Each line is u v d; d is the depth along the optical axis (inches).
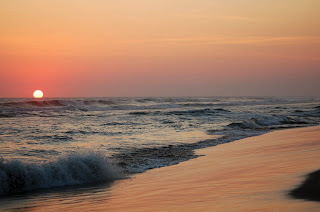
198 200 259.8
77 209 271.9
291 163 387.5
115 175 438.3
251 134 872.3
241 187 289.1
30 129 981.8
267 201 228.5
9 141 736.3
